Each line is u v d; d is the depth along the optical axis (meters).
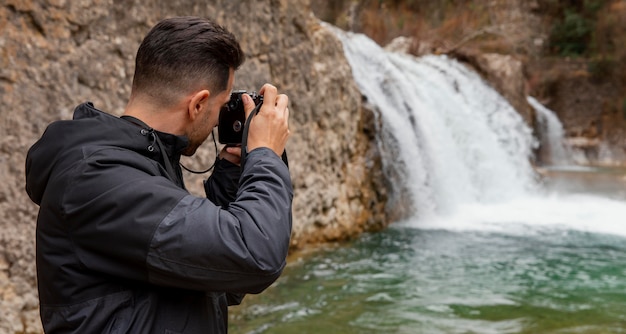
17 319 3.60
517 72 15.20
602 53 19.31
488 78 14.79
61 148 1.23
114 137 1.24
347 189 7.20
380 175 7.81
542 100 19.02
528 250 6.75
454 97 12.27
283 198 1.29
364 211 7.50
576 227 8.30
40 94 3.83
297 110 6.41
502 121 13.63
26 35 3.78
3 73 3.64
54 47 3.94
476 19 19.75
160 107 1.32
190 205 1.20
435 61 13.84
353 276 5.45
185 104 1.32
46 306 1.24
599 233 7.86
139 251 1.16
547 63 19.34
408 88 10.17
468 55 14.95
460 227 8.13
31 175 1.27
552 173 15.05
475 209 9.71
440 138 10.33
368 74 9.17
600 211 9.80
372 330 4.06
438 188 9.37
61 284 1.20
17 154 3.69
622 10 19.23
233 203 1.27
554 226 8.37
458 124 11.47
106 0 4.29
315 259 6.05
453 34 18.61
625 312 4.53
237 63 1.41
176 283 1.18
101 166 1.19
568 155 18.48
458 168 10.61
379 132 8.04
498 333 4.03
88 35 4.18
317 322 4.20
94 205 1.16
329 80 6.96
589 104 18.94
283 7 6.24
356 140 7.48
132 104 1.34
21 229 3.70
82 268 1.19
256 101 1.48
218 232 1.18
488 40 18.67
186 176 5.11
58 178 1.20
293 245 6.23
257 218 1.23
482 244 7.04
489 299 4.82
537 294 5.01
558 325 4.23
